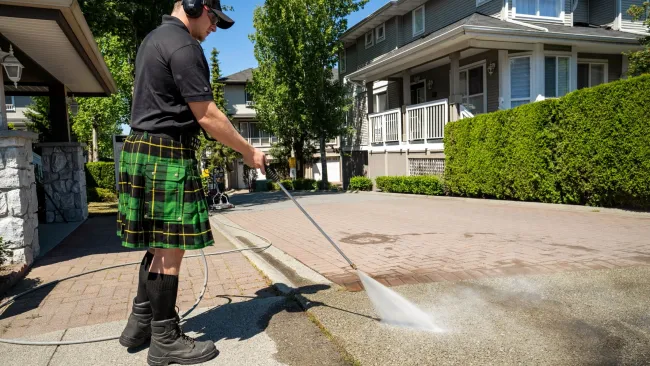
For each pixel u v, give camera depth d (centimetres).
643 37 1396
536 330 256
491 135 1101
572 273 381
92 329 285
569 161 888
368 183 1833
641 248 482
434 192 1342
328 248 559
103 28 1234
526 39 1244
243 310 309
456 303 309
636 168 758
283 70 2112
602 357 220
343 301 316
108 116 2361
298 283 375
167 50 221
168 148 223
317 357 232
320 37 2052
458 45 1284
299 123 2205
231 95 3731
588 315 278
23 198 476
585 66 1470
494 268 412
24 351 251
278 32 2047
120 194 235
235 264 466
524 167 1002
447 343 240
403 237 621
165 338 229
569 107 883
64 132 927
